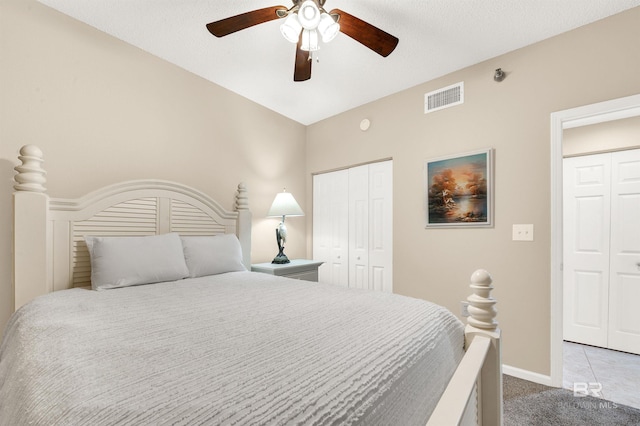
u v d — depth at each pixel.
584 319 2.82
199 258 2.08
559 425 1.58
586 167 2.87
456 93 2.45
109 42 2.08
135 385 0.56
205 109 2.64
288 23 1.54
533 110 2.08
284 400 0.52
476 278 1.21
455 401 0.74
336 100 3.02
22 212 1.56
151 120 2.29
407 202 2.72
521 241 2.11
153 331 0.89
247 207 2.86
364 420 0.54
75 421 0.47
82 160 1.94
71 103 1.90
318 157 3.53
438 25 1.92
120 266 1.68
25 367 0.73
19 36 1.72
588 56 1.88
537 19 1.85
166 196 2.28
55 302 1.28
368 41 1.71
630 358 2.47
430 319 1.05
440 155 2.52
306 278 2.95
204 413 0.47
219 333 0.87
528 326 2.06
